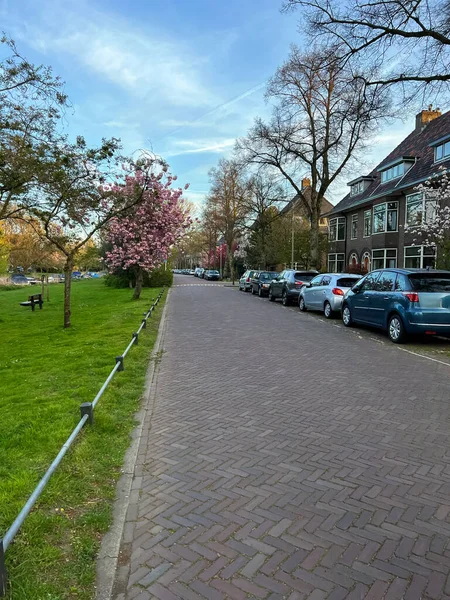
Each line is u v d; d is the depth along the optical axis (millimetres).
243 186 49375
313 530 2816
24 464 3646
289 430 4527
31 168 10883
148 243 21359
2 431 4441
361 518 2947
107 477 3535
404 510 3041
